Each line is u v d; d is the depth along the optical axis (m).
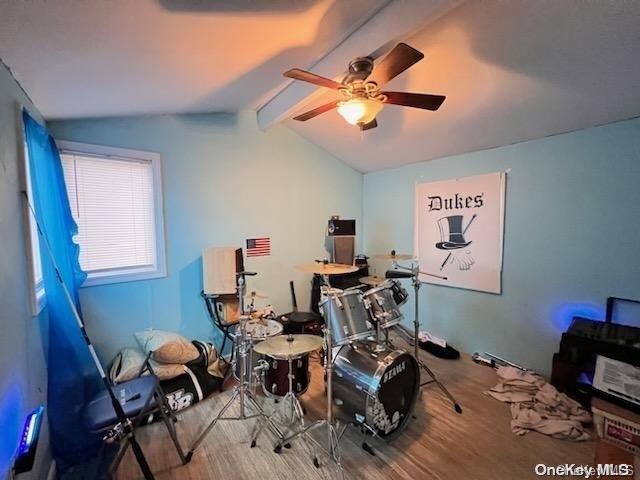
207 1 1.20
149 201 2.90
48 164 2.00
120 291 2.74
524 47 1.87
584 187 2.58
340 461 1.95
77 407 1.95
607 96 2.12
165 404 2.18
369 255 4.58
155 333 2.71
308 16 1.56
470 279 3.40
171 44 1.50
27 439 1.28
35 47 1.30
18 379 1.40
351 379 2.10
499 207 3.11
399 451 2.04
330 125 3.53
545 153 2.79
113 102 2.22
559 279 2.77
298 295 3.97
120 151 2.69
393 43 1.78
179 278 3.07
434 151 3.48
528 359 3.00
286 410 2.47
